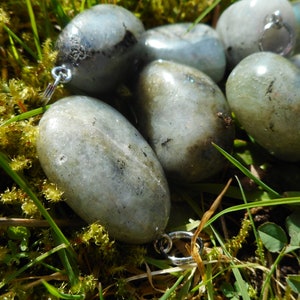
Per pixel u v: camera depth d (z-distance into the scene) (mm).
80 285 93
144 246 104
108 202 93
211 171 106
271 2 118
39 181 101
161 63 111
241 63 109
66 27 109
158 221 96
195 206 109
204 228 106
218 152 104
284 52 121
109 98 117
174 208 109
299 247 98
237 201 112
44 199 102
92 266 100
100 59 107
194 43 118
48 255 96
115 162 94
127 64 111
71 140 94
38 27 126
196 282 100
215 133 104
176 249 105
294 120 102
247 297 92
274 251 100
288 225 104
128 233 95
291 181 113
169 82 106
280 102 102
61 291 94
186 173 105
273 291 101
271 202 96
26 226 97
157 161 101
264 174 114
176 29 122
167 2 137
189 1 139
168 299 97
